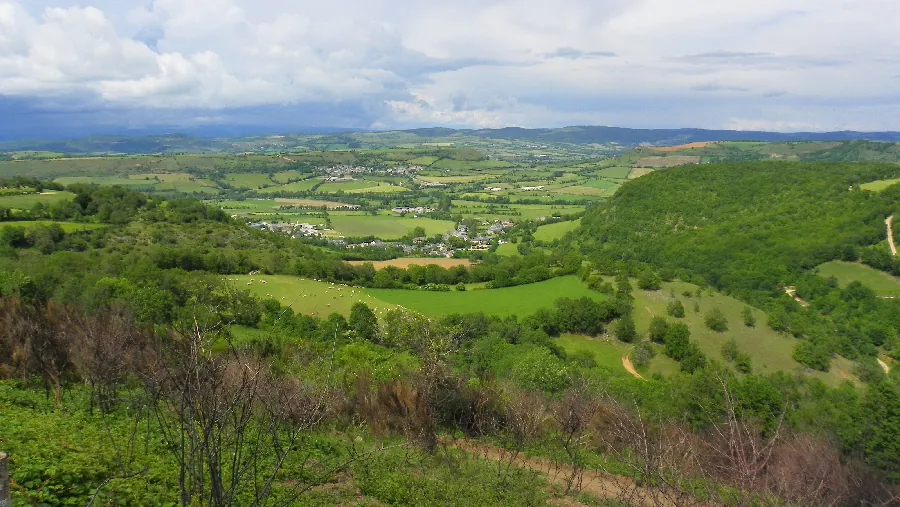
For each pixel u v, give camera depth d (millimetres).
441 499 8438
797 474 6012
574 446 11203
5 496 4312
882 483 6668
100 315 11273
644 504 7492
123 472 5863
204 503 4906
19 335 11344
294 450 8719
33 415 8664
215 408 4605
